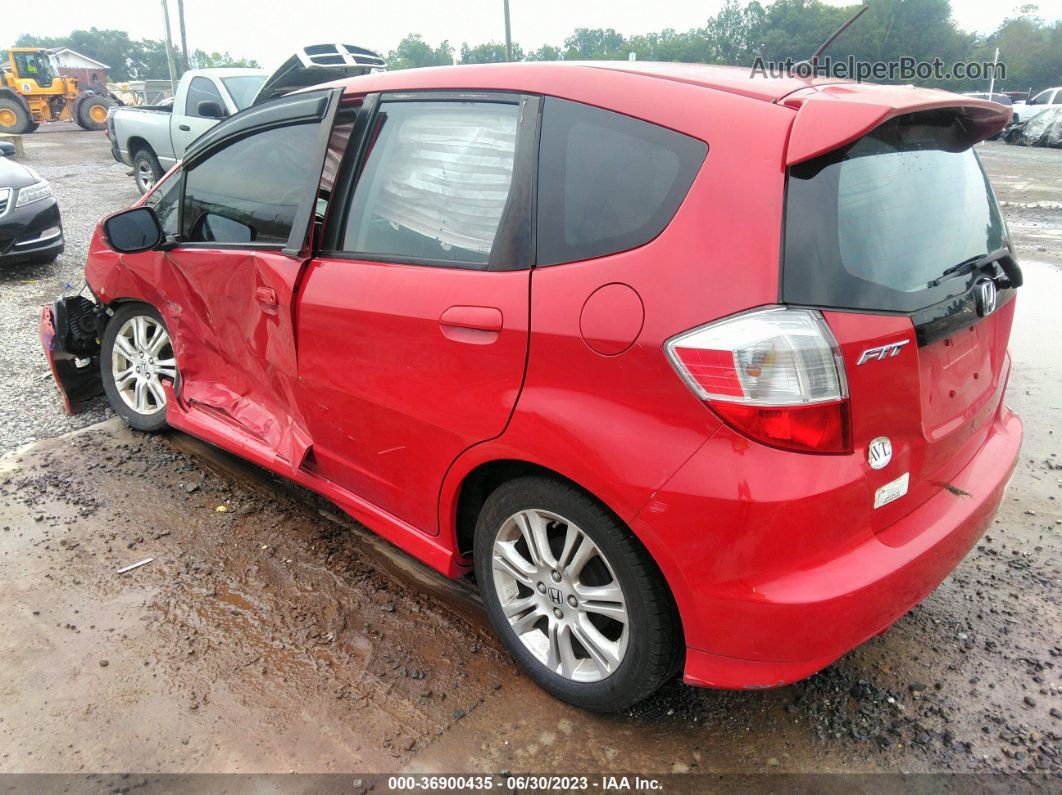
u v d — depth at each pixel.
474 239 2.23
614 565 1.99
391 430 2.47
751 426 1.70
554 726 2.22
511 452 2.09
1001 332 2.44
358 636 2.59
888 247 1.86
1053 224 9.66
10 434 4.09
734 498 1.72
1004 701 2.31
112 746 2.14
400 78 2.60
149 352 3.87
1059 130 22.66
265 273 2.86
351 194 2.64
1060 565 2.97
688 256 1.79
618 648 2.08
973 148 2.42
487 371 2.12
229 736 2.18
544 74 2.21
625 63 2.24
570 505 2.03
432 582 2.89
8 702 2.29
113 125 11.61
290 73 6.66
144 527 3.22
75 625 2.63
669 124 1.92
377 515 2.74
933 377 1.99
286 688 2.36
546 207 2.08
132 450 3.89
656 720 2.25
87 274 3.99
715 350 1.71
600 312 1.88
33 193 7.24
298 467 2.93
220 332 3.25
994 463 2.35
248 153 3.09
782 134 1.77
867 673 2.42
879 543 1.88
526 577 2.27
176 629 2.61
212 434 3.42
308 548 3.10
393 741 2.17
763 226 1.72
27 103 23.59
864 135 1.79
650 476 1.80
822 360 1.69
